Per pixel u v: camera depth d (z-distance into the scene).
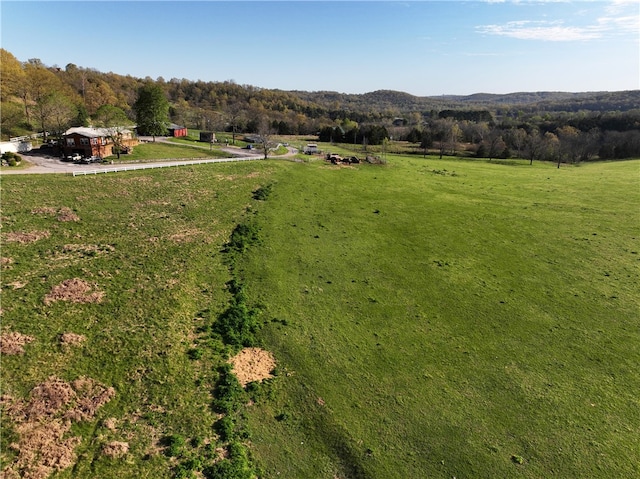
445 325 32.25
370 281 38.62
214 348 27.56
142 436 20.39
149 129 95.12
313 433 21.80
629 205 64.75
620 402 24.84
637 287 38.94
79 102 111.94
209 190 59.03
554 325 32.66
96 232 41.72
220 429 21.27
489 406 24.28
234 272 38.00
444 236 50.66
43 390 22.09
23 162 62.97
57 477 17.91
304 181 69.75
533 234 52.16
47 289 31.02
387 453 20.81
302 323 31.34
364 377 26.16
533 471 20.16
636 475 20.00
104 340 26.66
